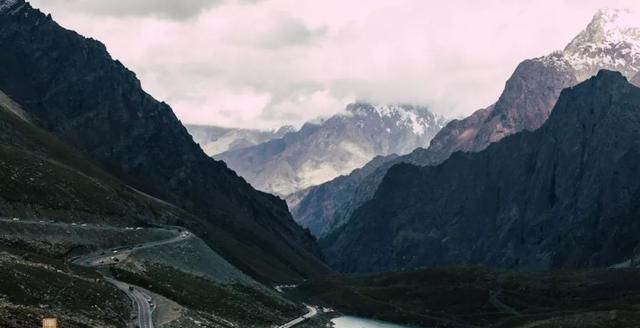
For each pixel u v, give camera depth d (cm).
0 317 14925
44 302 18150
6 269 18812
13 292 17750
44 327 13800
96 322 18475
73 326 16638
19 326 14650
